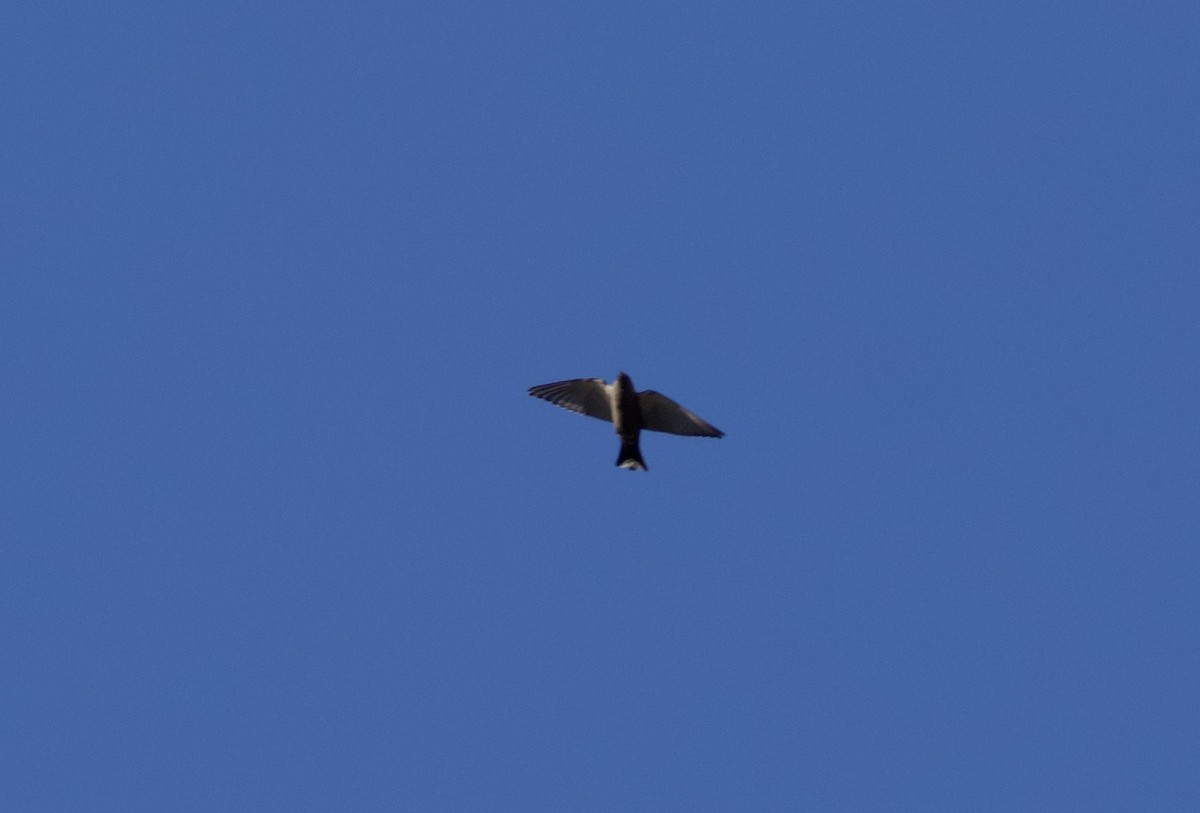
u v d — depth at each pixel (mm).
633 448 28625
